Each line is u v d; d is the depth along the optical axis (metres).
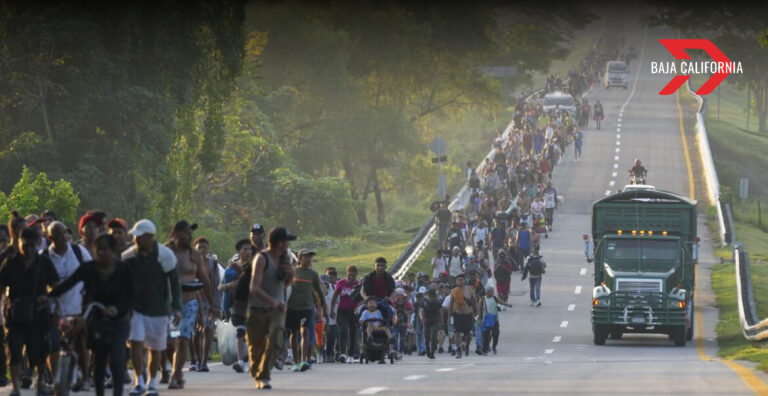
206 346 52.00
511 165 199.00
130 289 35.12
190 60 138.25
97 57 125.12
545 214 169.88
